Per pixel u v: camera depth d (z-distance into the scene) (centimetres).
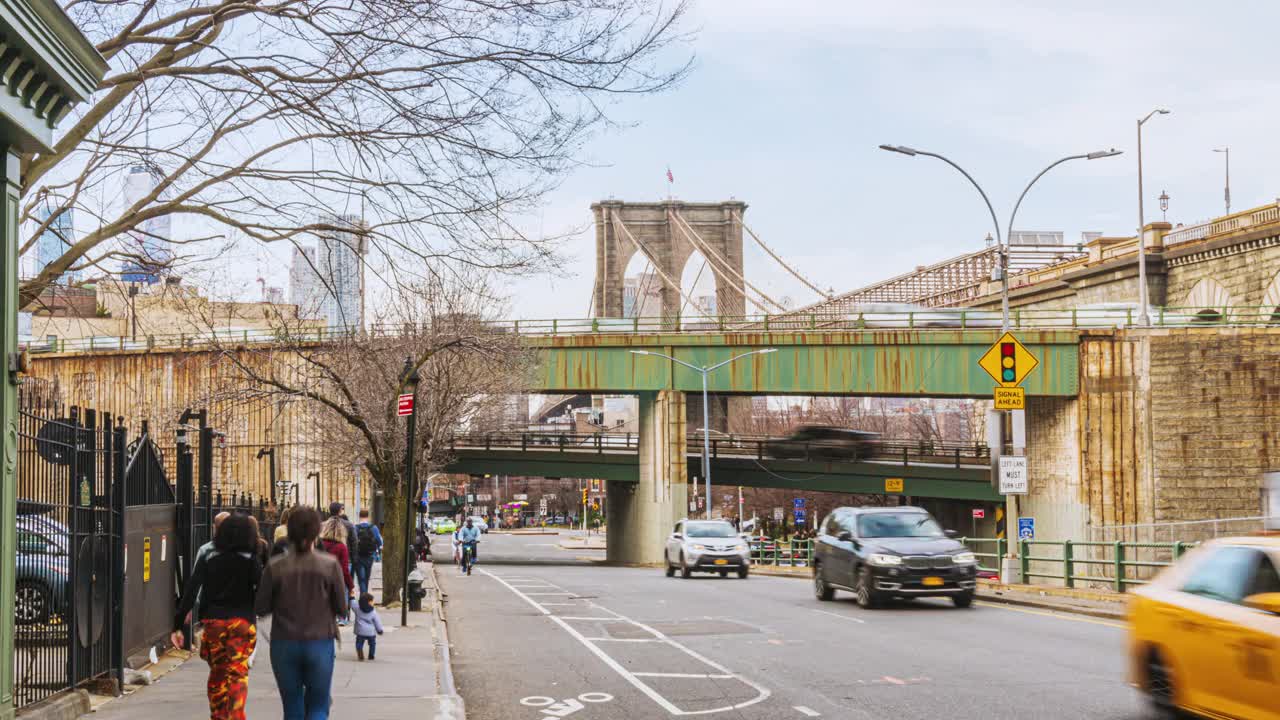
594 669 1559
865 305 6981
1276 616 903
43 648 1121
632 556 6203
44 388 5312
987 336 5141
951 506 7494
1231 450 4988
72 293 1703
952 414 11019
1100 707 1184
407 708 1193
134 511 1457
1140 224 5562
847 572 2505
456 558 5375
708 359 5612
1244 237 5812
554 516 18075
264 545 1030
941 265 10775
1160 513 4975
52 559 1149
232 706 923
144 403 5841
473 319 3903
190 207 1242
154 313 5997
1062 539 5169
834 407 10288
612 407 16825
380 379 3631
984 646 1717
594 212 12169
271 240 1288
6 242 998
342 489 6012
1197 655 994
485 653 1756
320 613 890
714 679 1447
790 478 6153
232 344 3747
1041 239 10694
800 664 1559
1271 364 5003
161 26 1182
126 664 1409
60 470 1157
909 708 1200
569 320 5819
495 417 5278
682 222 10825
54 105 1027
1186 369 5019
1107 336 5091
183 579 1767
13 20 897
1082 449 5081
